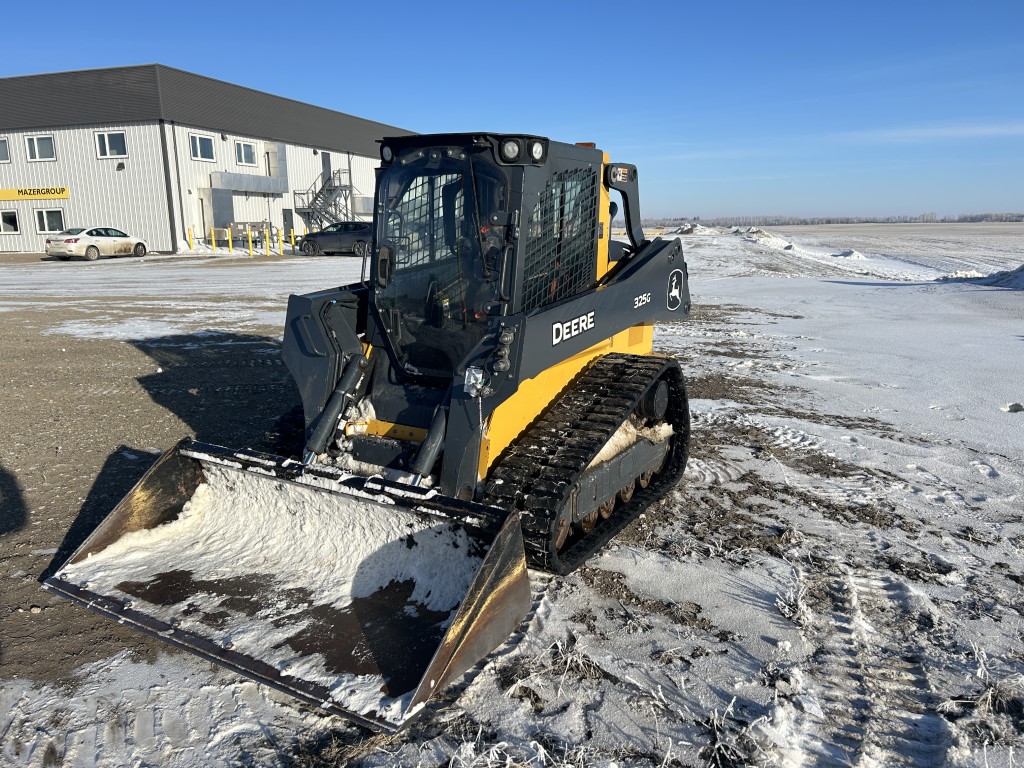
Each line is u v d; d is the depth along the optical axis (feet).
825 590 14.57
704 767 9.90
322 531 13.94
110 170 108.47
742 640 12.85
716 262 99.25
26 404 27.17
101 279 70.33
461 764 9.79
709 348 40.78
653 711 10.96
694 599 14.16
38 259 97.40
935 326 48.42
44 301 54.95
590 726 10.65
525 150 13.89
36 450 22.12
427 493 12.26
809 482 20.45
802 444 23.72
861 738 10.48
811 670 12.03
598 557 15.76
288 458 13.96
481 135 13.94
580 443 14.08
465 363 13.34
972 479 20.72
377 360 16.16
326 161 138.92
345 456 14.70
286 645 11.56
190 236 110.93
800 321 50.93
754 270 90.58
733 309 56.85
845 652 12.55
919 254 125.29
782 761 9.95
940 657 12.42
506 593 11.57
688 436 20.29
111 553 14.11
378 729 9.85
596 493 15.74
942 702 11.19
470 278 14.87
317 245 101.24
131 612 12.45
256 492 14.57
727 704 11.16
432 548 12.74
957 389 31.22
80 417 25.54
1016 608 14.01
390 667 10.96
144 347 38.11
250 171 121.90
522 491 13.07
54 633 12.88
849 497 19.39
